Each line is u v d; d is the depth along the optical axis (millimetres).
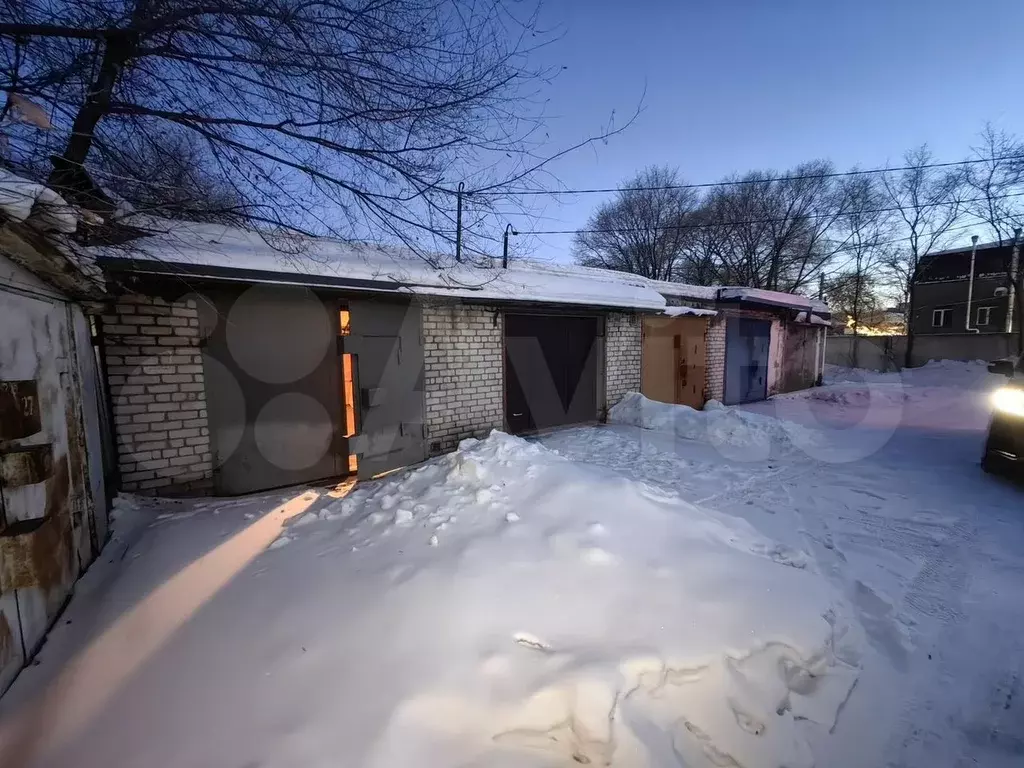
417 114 3020
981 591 3074
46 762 1493
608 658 1898
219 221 3141
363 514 3439
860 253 24266
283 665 1879
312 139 2949
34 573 1936
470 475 3787
